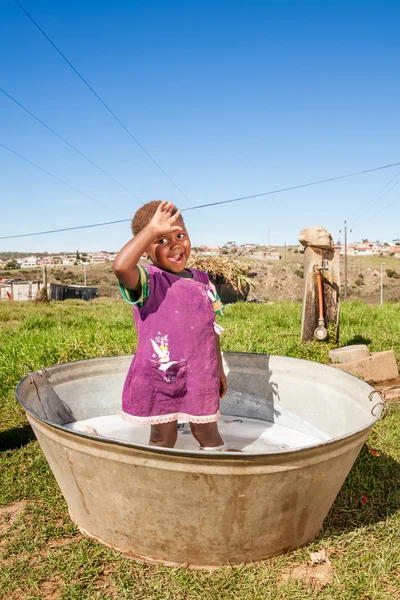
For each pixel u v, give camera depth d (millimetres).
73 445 2191
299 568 2275
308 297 6395
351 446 2205
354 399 2963
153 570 2248
